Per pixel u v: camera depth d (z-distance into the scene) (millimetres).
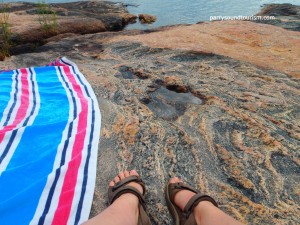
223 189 608
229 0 3309
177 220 521
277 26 1868
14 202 534
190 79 1046
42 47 1515
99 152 693
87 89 965
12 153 666
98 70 1142
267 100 911
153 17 2746
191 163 673
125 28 2545
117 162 669
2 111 820
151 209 567
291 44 1404
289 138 748
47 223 510
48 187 573
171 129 779
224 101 906
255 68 1138
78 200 556
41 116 808
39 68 1105
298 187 611
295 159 682
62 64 1200
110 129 771
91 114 813
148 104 911
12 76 1035
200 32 1615
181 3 3266
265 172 647
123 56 1311
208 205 513
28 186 572
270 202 577
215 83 1020
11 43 1812
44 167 628
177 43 1440
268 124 798
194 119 826
